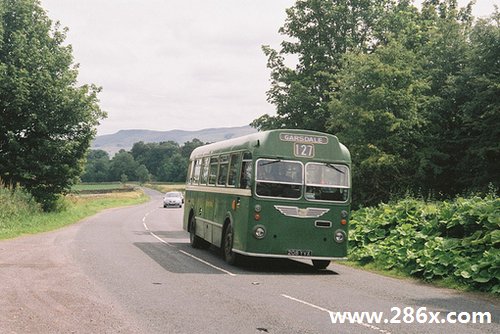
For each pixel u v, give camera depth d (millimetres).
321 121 36719
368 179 30266
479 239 12914
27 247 16812
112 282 10953
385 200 30391
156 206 67188
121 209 54688
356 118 28609
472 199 15195
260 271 13750
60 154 34125
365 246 16547
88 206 52781
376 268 15031
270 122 38938
